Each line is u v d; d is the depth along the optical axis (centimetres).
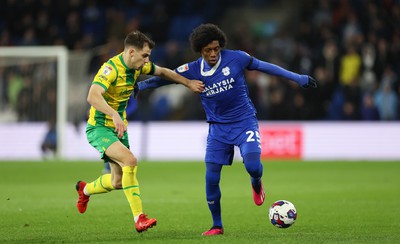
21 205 3847
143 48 2714
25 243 2564
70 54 8294
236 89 2761
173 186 4941
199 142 7681
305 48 8075
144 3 9456
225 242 2512
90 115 2831
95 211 3575
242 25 9575
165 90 8444
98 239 2642
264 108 7662
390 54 7981
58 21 9162
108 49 7569
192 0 9512
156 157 7744
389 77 7619
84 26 9138
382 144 7438
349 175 5700
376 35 8231
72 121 7800
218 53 2723
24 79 7762
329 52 7738
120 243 2527
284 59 8194
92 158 7719
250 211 3556
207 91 2772
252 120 2786
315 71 7744
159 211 3578
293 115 7594
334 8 9019
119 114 2836
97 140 2762
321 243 2483
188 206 3791
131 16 9388
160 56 8675
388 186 4841
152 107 8306
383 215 3353
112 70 2705
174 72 2802
